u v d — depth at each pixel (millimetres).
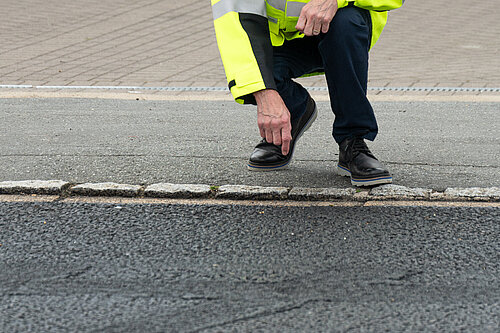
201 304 3520
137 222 4578
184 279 3787
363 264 3941
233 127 7277
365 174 5070
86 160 5938
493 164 5770
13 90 9391
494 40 12664
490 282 3727
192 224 4535
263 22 4680
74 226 4520
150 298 3588
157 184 5215
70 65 10883
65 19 14203
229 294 3617
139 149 6320
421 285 3701
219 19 4688
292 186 5168
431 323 3330
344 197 4957
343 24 4801
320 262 3967
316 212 4715
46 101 8703
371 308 3471
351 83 4965
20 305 3527
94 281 3773
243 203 4922
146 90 9453
